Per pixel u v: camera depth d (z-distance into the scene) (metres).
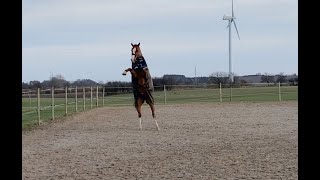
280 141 14.35
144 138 15.91
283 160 10.66
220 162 10.59
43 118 24.80
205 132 17.52
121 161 11.06
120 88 44.59
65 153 12.55
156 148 13.36
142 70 19.17
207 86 50.50
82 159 11.47
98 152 12.70
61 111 30.55
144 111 29.89
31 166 10.45
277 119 22.50
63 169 10.02
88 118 25.02
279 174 8.92
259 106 32.00
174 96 47.62
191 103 36.34
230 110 29.20
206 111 28.83
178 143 14.40
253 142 14.25
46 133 17.83
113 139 15.75
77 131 18.53
